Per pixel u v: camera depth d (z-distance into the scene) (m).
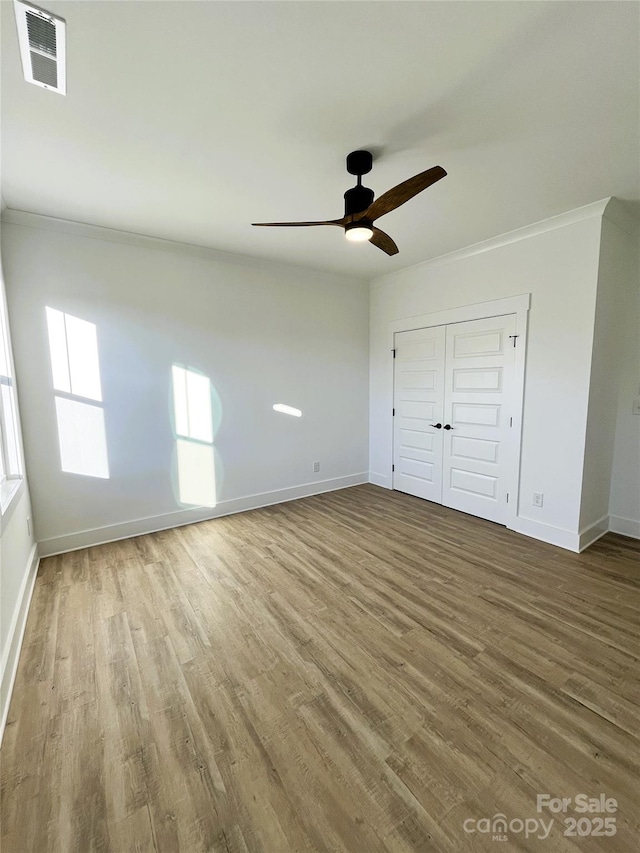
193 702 1.69
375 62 1.51
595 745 1.47
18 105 1.72
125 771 1.39
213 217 2.96
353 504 4.36
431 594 2.52
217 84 1.62
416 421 4.48
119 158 2.17
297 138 2.00
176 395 3.64
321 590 2.59
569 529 3.14
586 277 2.89
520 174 2.36
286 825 1.22
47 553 3.11
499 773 1.37
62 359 3.08
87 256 3.13
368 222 2.12
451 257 3.83
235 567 2.91
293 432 4.48
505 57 1.50
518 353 3.36
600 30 1.38
